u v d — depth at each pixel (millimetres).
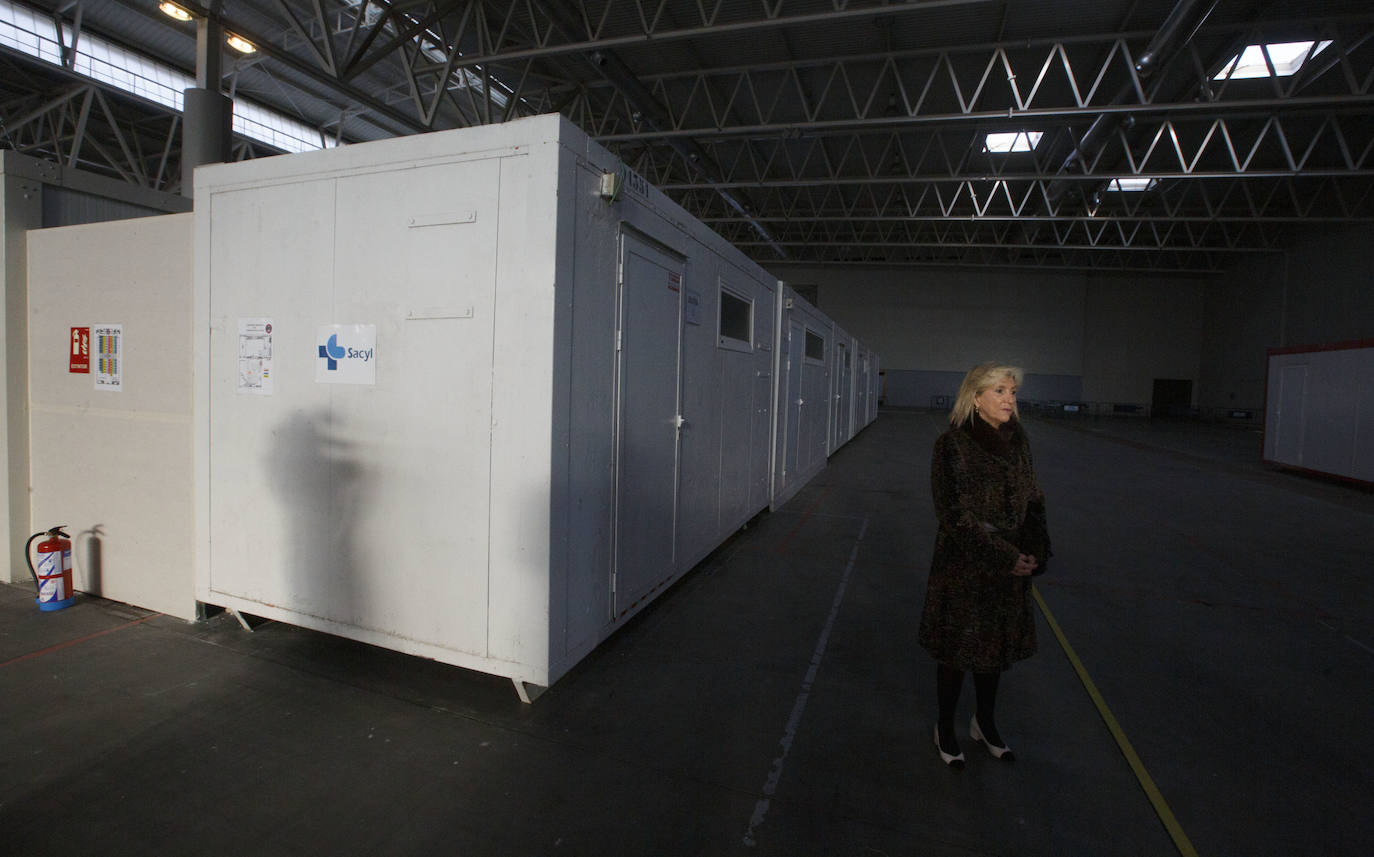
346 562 3104
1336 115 13516
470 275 2770
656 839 2047
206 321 3361
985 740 2580
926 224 26250
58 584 3711
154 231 3535
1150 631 3982
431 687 2992
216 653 3250
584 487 2959
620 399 3279
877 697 3057
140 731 2559
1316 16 9914
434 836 2027
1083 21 10305
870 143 16953
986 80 12047
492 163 2713
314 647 3352
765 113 14766
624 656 3412
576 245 2777
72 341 3848
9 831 1992
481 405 2770
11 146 14281
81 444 3869
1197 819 2229
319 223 3074
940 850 2041
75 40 11016
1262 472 11320
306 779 2293
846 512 7191
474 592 2838
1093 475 10695
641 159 16906
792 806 2234
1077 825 2184
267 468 3262
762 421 6336
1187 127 15312
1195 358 29109
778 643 3646
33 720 2613
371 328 2977
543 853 1970
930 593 2439
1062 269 29484
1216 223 23484
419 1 9641
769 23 8422
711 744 2609
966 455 2285
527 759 2457
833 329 11016
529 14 9422
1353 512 7816
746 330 5648
